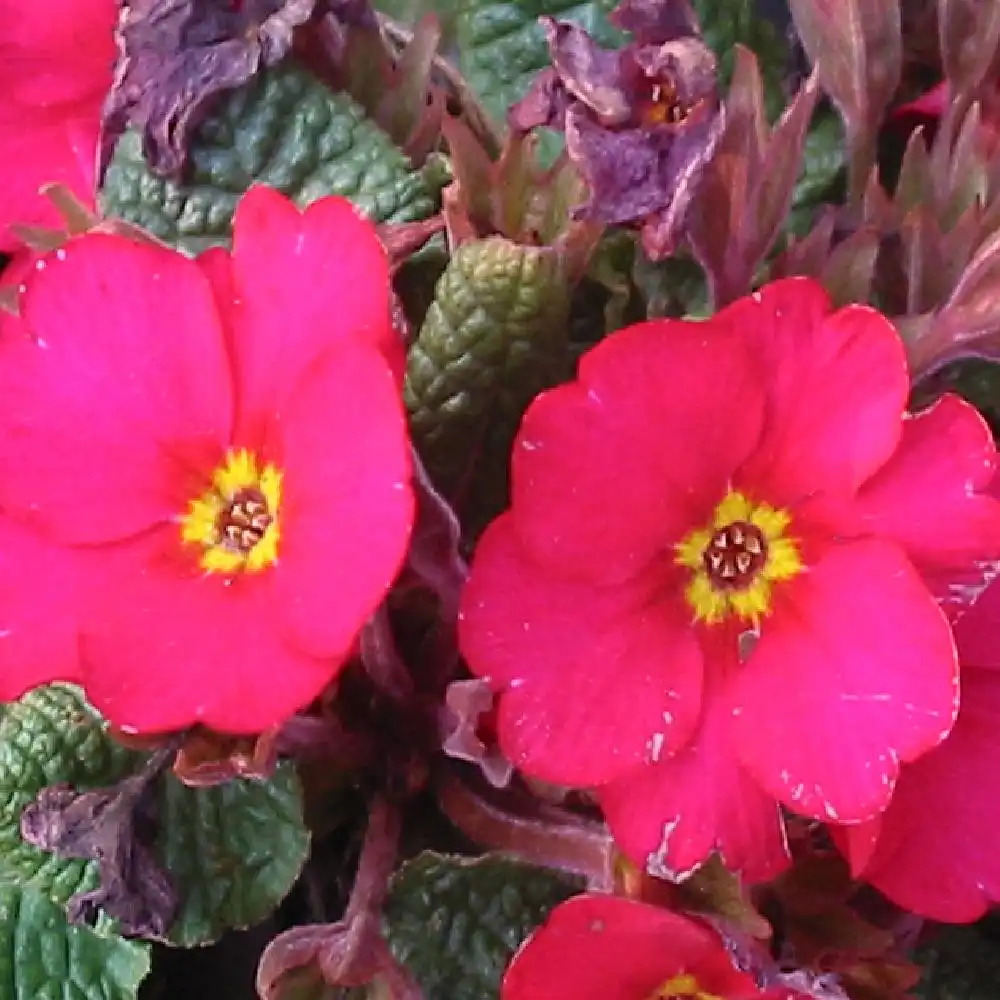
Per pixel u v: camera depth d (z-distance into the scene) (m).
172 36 0.29
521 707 0.26
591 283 0.31
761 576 0.27
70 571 0.26
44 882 0.29
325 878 0.30
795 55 0.33
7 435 0.27
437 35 0.30
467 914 0.29
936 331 0.28
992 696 0.27
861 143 0.31
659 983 0.26
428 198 0.30
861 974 0.27
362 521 0.25
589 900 0.26
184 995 0.31
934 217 0.30
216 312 0.26
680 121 0.27
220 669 0.25
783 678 0.26
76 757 0.29
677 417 0.26
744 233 0.28
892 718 0.26
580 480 0.26
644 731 0.26
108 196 0.30
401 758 0.29
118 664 0.26
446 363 0.28
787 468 0.26
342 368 0.25
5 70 0.31
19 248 0.32
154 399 0.27
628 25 0.27
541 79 0.28
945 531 0.26
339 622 0.25
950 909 0.27
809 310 0.26
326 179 0.30
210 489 0.27
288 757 0.28
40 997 0.30
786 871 0.27
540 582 0.26
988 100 0.31
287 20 0.29
